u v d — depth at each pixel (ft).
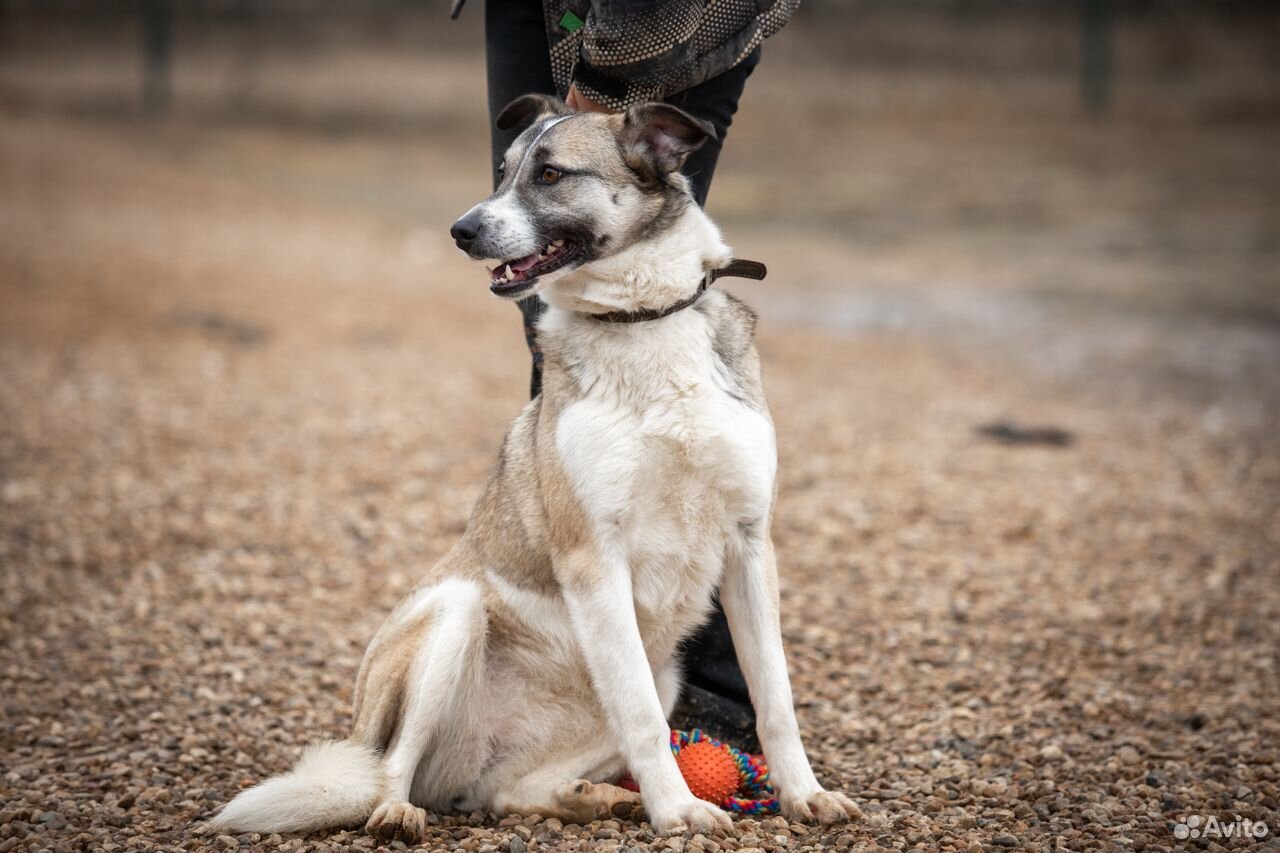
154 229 76.74
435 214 89.97
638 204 17.44
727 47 18.21
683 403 16.75
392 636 18.06
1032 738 20.53
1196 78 131.85
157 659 24.04
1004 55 143.54
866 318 60.29
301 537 31.01
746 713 19.72
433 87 153.89
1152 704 21.88
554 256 17.39
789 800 16.76
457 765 17.81
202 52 168.25
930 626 26.12
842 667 24.16
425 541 30.89
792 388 46.60
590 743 17.93
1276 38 138.41
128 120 128.16
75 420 39.42
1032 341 55.01
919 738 20.81
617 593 16.65
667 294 17.17
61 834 16.67
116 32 167.84
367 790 16.67
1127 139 111.14
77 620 25.80
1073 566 29.35
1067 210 86.22
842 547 30.89
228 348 49.98
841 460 37.65
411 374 47.14
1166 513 32.65
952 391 46.62
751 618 17.31
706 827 16.02
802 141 117.19
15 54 163.63
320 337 53.01
